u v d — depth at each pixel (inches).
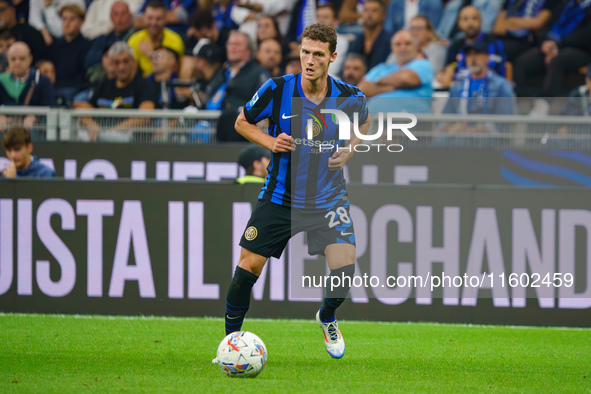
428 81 1150.3
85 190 804.6
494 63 1230.3
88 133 998.4
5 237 807.1
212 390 422.6
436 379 485.4
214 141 999.6
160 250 802.2
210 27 1291.8
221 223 801.6
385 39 1252.5
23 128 911.7
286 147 474.9
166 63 1243.8
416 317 787.4
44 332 682.2
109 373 484.1
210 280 800.3
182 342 633.6
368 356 584.4
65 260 804.6
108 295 802.8
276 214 491.8
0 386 434.6
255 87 1155.3
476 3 1263.5
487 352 619.2
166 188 801.6
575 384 477.1
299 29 1295.5
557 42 1253.7
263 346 474.9
